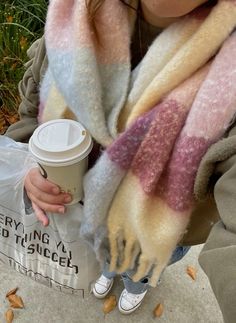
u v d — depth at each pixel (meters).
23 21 2.21
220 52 0.77
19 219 1.14
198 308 1.65
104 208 0.95
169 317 1.63
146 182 0.86
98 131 0.91
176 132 0.81
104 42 0.90
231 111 0.74
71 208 1.05
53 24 0.96
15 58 2.08
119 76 0.90
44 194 1.03
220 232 0.64
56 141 0.95
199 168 0.75
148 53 0.86
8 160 1.09
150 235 0.91
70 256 1.14
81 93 0.90
